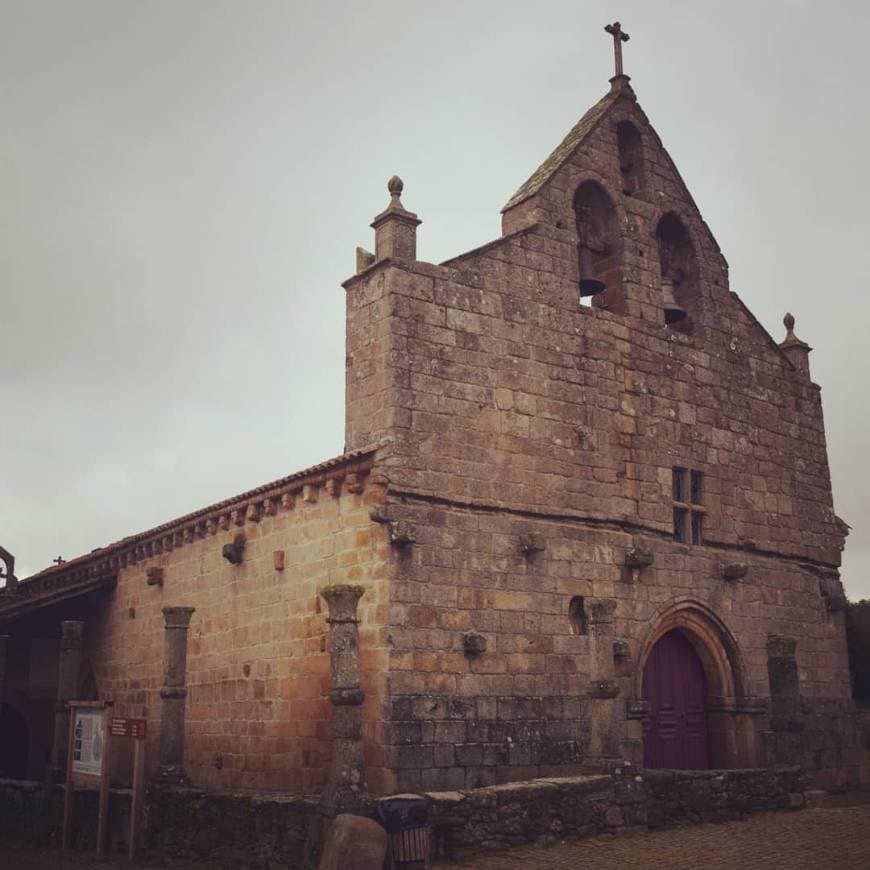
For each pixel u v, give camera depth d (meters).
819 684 24.05
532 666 18.45
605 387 21.22
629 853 14.07
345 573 17.98
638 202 23.34
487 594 18.19
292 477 19.27
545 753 18.16
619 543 20.58
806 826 16.14
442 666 17.30
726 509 23.12
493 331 19.56
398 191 19.12
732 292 24.95
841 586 25.53
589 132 22.73
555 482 19.78
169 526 23.70
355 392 18.61
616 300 22.55
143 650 24.91
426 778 16.62
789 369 25.86
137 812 16.11
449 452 18.33
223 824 14.79
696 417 23.03
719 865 13.28
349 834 12.43
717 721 22.02
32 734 27.59
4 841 18.58
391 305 18.25
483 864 13.48
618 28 24.52
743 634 22.56
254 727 19.94
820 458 25.92
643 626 20.56
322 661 18.33
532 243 20.72
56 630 28.19
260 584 20.44
